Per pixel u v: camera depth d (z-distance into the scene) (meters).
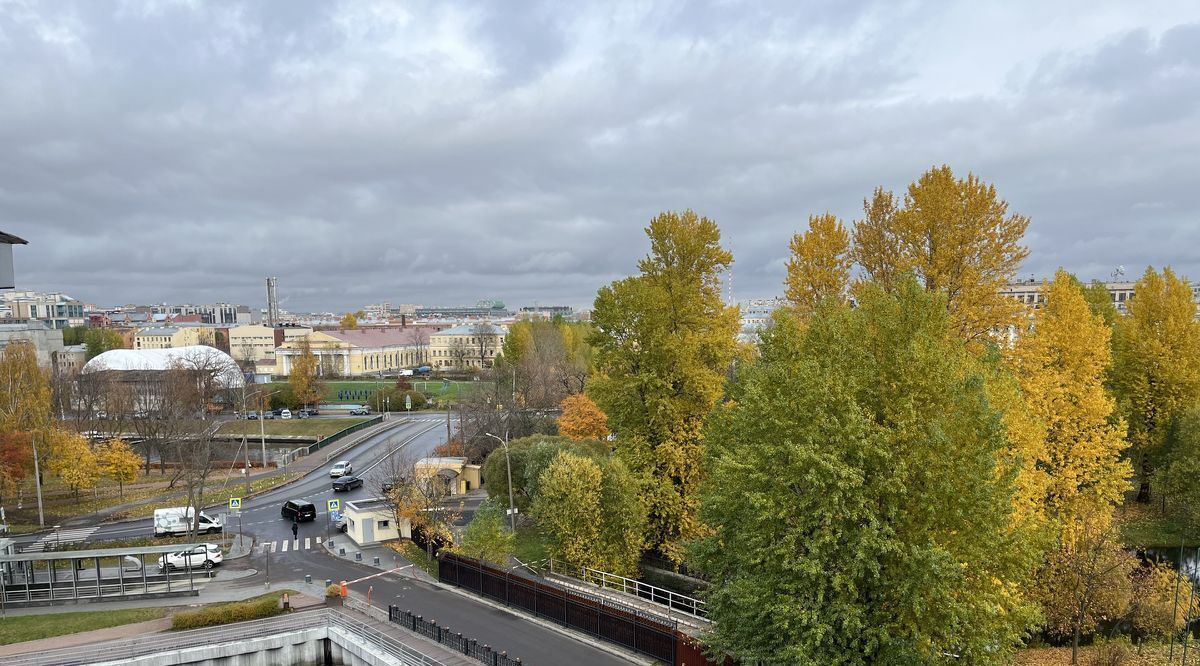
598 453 56.88
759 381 25.17
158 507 66.31
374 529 52.62
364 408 129.75
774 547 21.84
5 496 70.62
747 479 23.50
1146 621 33.09
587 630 32.16
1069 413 37.41
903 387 22.30
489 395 92.00
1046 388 36.81
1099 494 36.56
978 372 26.36
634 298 42.78
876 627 20.66
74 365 141.00
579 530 40.66
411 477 54.56
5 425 67.31
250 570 45.94
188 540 52.97
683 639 27.11
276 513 63.59
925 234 40.22
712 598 24.75
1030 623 23.34
